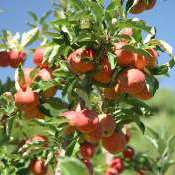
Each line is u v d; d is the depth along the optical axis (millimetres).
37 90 1707
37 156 1887
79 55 1604
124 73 1634
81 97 1670
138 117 1750
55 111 1807
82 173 1018
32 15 1893
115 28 1599
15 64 1931
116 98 1707
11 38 1948
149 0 1747
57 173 1601
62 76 1664
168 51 1667
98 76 1641
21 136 2062
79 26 1604
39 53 1731
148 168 2275
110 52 1591
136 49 1581
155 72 1715
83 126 1609
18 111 1803
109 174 2234
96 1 1677
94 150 1750
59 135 1692
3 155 1926
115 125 1701
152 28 1710
